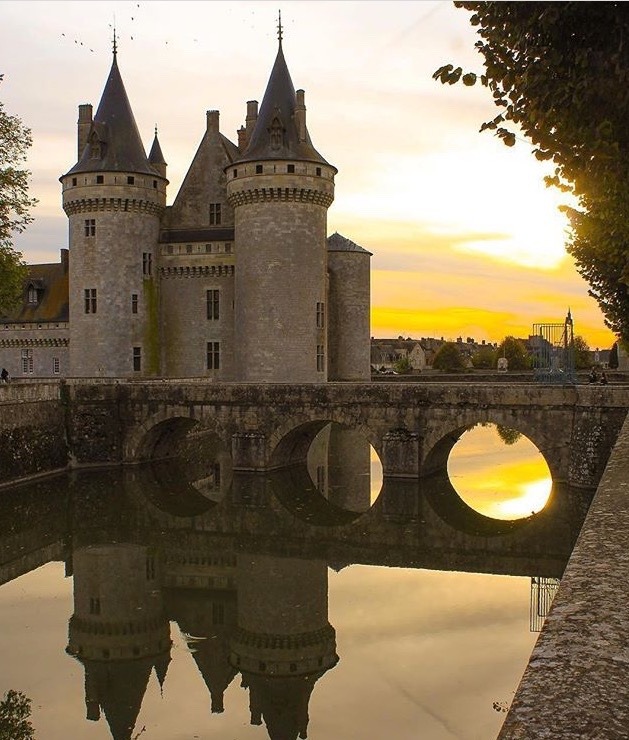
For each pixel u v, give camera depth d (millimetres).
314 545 26516
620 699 2998
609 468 8273
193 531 28422
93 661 16484
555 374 35094
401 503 31766
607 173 7125
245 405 36188
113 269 47500
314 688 14492
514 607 19016
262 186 44062
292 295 44469
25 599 20734
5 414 32406
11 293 32812
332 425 62031
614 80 6504
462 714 13016
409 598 20125
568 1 6445
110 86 49125
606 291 21406
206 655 16906
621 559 4762
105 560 24703
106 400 38188
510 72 7234
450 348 107125
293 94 47125
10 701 14352
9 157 31562
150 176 48250
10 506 30875
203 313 49844
